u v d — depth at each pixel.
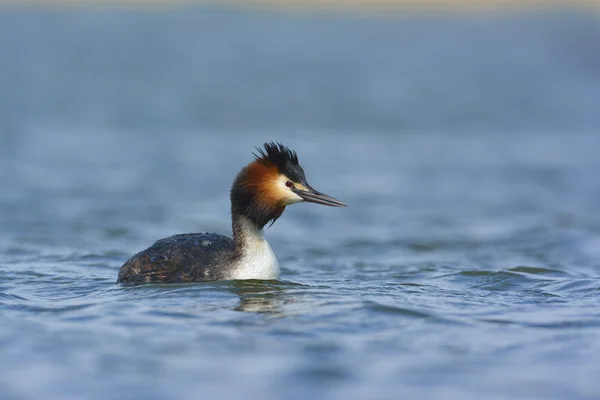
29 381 8.16
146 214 20.16
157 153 28.25
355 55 46.19
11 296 11.46
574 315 10.52
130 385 8.06
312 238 18.30
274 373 8.37
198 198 22.16
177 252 12.12
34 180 23.92
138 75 40.97
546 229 18.91
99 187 23.20
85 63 43.00
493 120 35.09
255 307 10.59
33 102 35.91
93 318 10.14
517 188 24.06
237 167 26.31
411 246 17.31
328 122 33.88
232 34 49.94
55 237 17.42
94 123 33.03
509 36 50.78
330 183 24.47
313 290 11.67
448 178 25.44
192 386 8.05
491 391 8.02
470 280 12.93
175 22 53.22
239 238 12.03
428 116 35.34
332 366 8.57
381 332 9.66
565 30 51.09
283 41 49.16
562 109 36.97
